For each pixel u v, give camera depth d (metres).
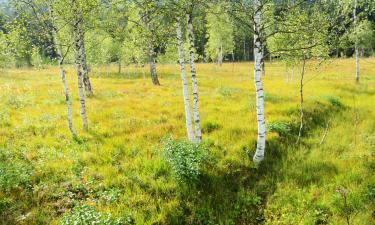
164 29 15.16
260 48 12.49
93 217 8.91
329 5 13.88
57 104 23.86
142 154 13.86
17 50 15.78
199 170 11.77
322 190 11.44
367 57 82.81
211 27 68.12
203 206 10.59
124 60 56.69
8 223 9.35
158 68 69.25
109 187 11.35
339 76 43.97
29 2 15.15
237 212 10.63
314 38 14.19
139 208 10.18
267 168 13.04
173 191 11.14
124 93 29.59
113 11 16.80
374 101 25.91
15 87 32.50
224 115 19.73
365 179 11.84
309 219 10.03
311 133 17.44
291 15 12.84
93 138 15.98
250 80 40.94
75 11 15.82
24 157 13.44
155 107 22.36
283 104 22.28
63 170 12.30
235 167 12.75
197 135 14.41
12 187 10.82
